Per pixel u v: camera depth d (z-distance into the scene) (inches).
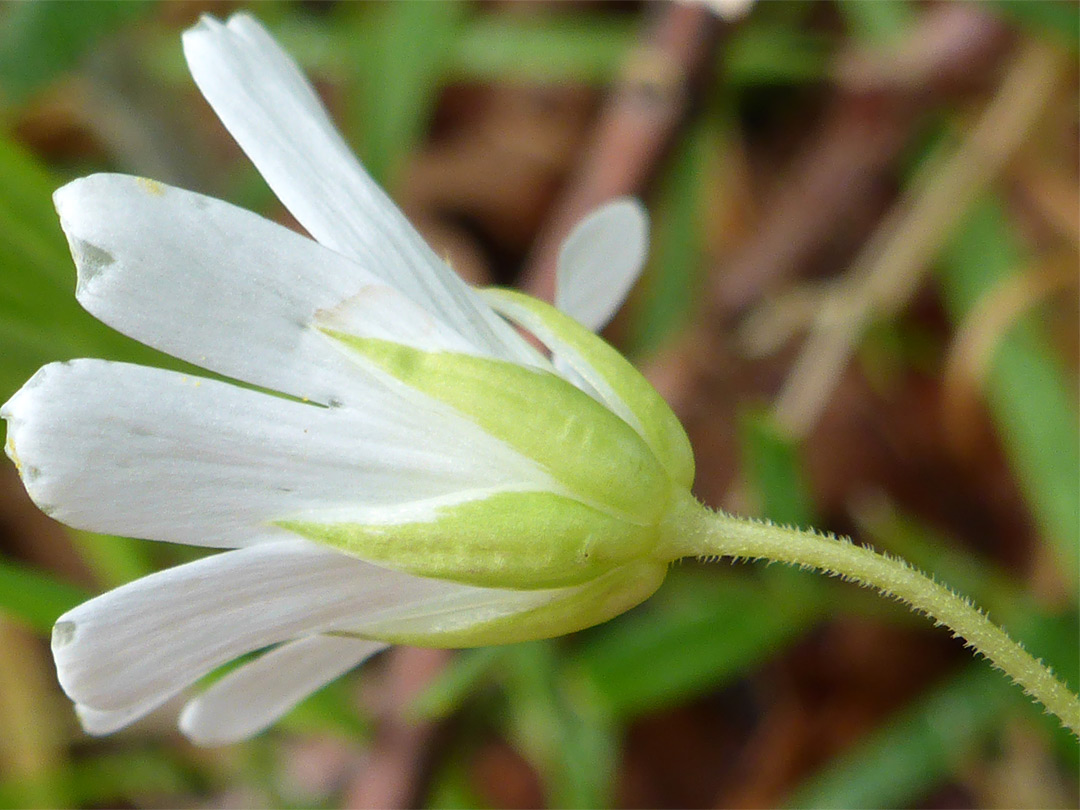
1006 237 2.5
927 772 2.2
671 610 2.3
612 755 2.3
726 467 2.7
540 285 2.3
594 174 2.4
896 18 2.6
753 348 2.6
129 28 2.5
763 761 2.8
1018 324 2.4
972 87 2.6
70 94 2.7
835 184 2.7
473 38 2.7
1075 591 2.2
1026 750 2.4
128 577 2.1
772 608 2.2
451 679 2.1
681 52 2.3
